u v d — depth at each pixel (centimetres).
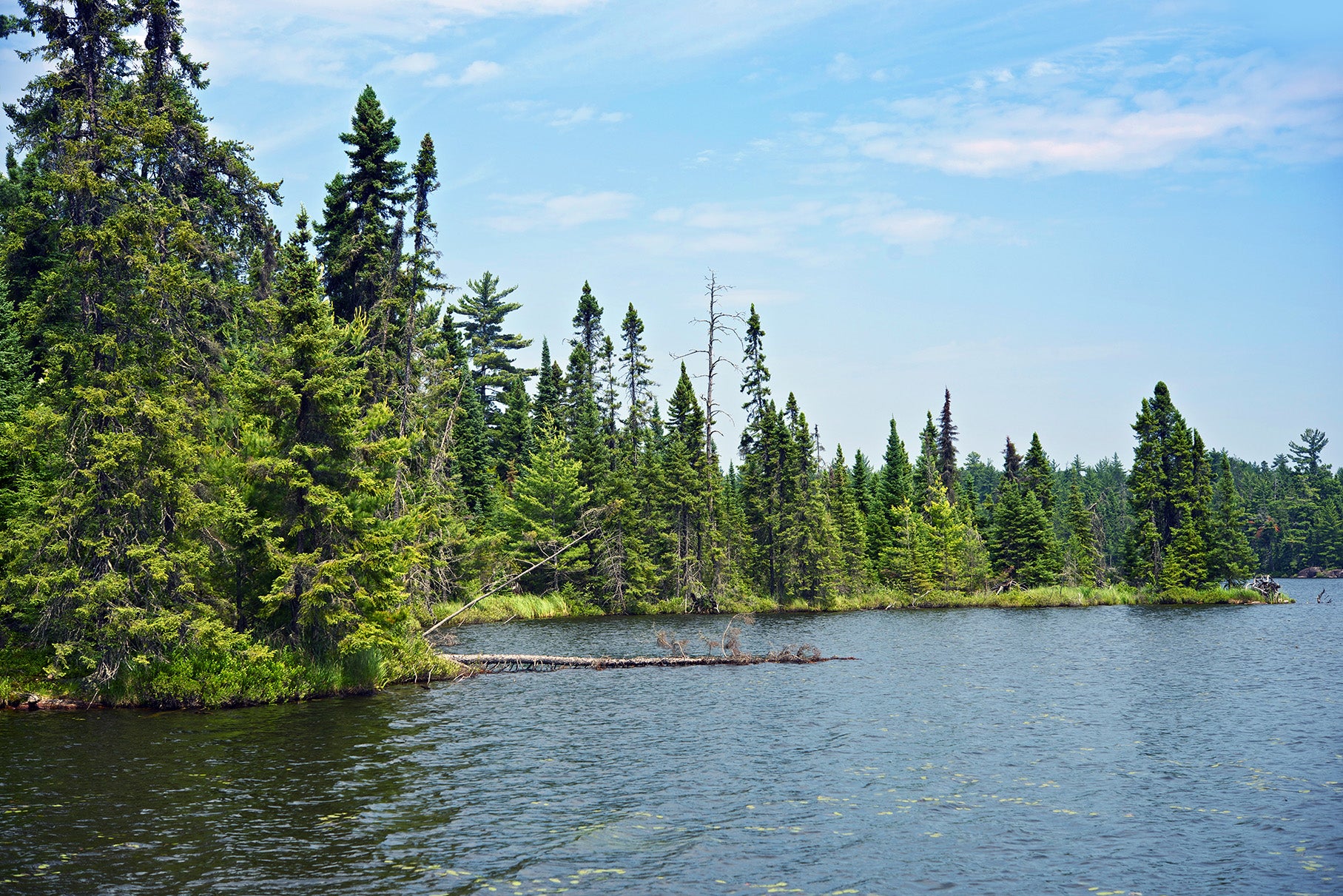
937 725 2323
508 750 2038
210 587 2727
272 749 2036
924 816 1523
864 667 3572
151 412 2527
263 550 2745
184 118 3578
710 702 2714
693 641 4822
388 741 2130
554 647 4500
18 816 1505
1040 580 8525
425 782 1747
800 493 7625
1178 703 2639
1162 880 1220
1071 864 1286
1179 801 1608
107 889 1184
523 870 1263
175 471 2633
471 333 9569
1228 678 3158
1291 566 14225
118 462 2509
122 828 1445
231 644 2598
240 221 4034
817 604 7562
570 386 8700
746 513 8044
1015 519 8775
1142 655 3916
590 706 2659
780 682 3141
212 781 1744
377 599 2894
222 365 3028
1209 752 1995
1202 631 5072
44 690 2575
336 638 2862
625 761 1934
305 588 2755
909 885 1208
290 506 2795
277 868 1267
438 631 5053
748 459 7975
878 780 1767
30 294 3047
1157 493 8200
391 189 4262
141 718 2431
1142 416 8338
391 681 3144
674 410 8044
